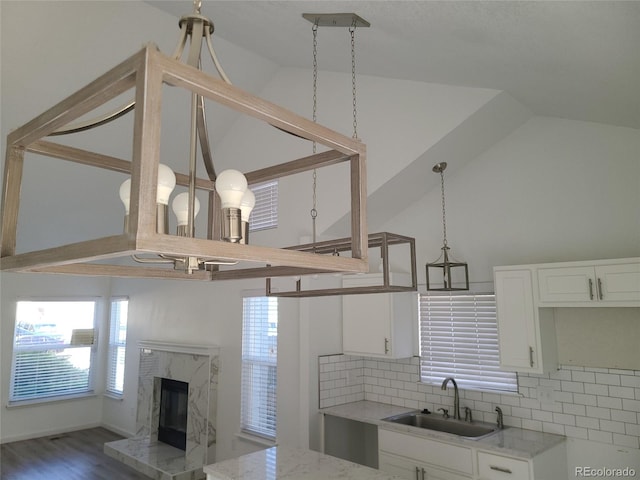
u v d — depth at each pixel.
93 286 7.63
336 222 4.31
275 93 5.00
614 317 3.27
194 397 5.54
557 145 3.68
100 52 4.04
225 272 1.56
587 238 3.48
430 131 3.69
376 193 3.99
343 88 4.34
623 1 1.62
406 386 4.40
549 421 3.50
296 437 4.34
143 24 3.98
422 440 3.54
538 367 3.25
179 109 4.98
